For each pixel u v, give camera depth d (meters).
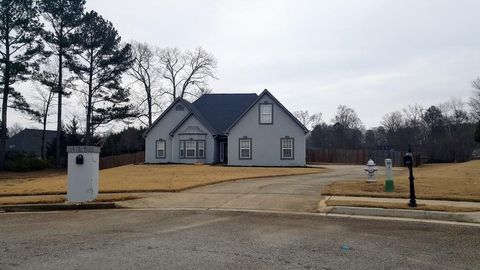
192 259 7.09
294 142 34.22
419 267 6.60
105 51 48.97
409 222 10.86
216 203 14.44
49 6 46.03
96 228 10.27
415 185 17.17
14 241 8.70
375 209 12.22
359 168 33.62
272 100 34.62
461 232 9.50
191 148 37.69
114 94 50.09
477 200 13.52
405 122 83.88
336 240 8.65
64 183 21.86
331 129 88.19
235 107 40.59
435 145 55.12
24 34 43.41
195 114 37.50
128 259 7.09
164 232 9.63
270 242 8.47
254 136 34.66
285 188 17.45
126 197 15.47
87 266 6.65
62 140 51.41
